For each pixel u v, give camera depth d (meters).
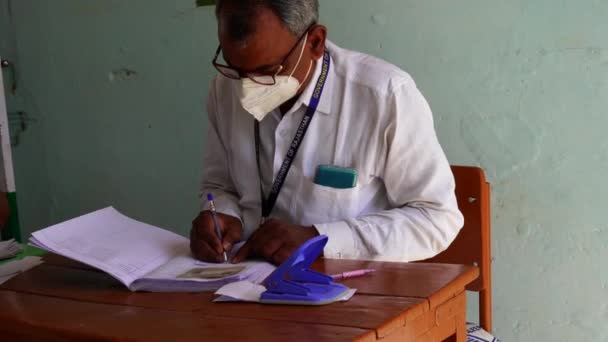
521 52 2.03
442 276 1.27
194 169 2.62
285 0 1.41
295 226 1.47
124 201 2.78
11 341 1.21
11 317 1.20
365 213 1.67
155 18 2.56
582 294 2.08
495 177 2.12
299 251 1.21
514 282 2.16
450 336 1.26
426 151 1.60
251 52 1.42
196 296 1.25
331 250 1.47
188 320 1.11
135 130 2.70
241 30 1.40
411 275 1.29
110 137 2.75
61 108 2.81
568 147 2.02
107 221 1.57
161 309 1.19
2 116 2.51
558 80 2.00
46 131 2.86
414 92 1.61
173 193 2.68
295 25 1.44
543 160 2.05
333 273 1.33
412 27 2.15
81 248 1.41
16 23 2.81
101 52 2.69
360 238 1.50
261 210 1.74
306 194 1.64
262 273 1.33
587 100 1.98
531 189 2.09
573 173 2.03
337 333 1.01
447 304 1.22
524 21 2.01
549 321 2.13
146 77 2.63
